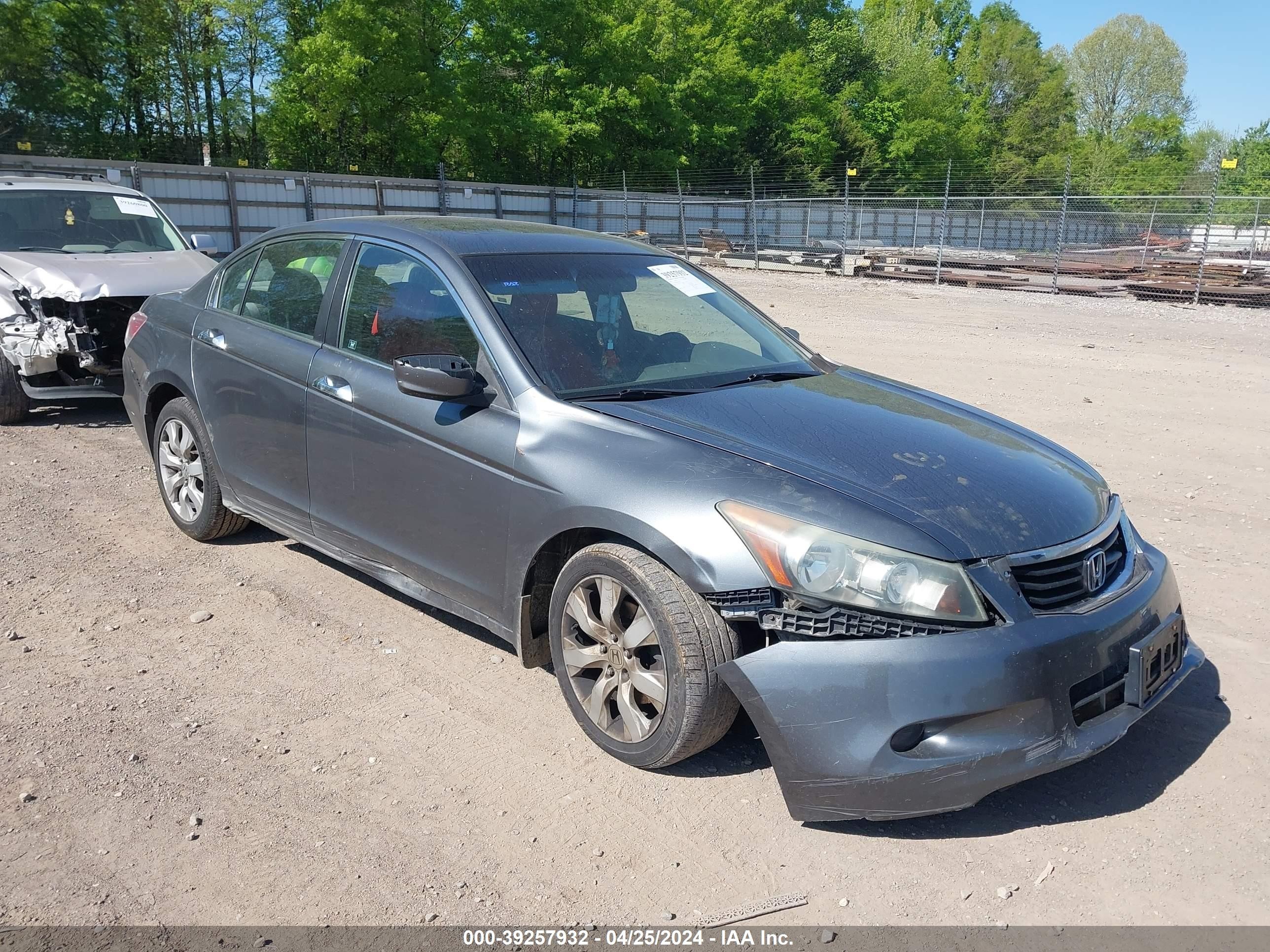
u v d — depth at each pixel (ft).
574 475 10.47
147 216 28.96
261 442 14.57
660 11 153.69
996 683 8.72
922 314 61.72
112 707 11.58
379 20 121.08
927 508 9.47
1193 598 15.47
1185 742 11.28
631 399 11.46
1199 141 261.24
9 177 28.53
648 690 10.07
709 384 12.23
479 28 133.69
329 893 8.58
